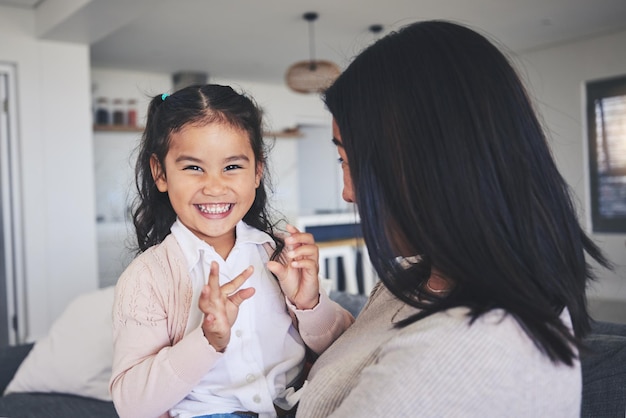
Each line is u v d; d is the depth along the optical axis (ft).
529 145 2.30
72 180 14.28
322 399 2.67
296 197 26.25
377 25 16.39
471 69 2.32
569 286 2.30
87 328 6.98
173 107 3.30
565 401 2.26
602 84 19.38
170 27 16.03
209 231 3.27
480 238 2.25
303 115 26.55
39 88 13.82
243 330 3.33
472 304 2.26
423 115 2.33
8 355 7.54
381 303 3.03
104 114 20.12
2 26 13.30
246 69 22.12
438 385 2.15
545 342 2.15
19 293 13.78
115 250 18.49
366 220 2.51
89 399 6.72
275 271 3.25
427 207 2.33
